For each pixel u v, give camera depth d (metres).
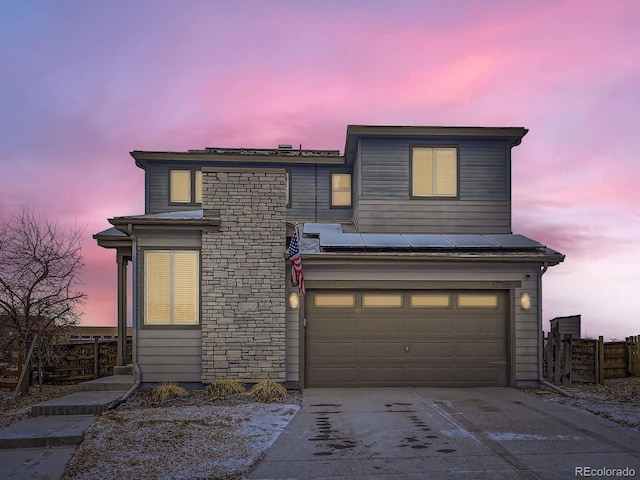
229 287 12.23
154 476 6.51
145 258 12.34
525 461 6.94
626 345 15.37
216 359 12.06
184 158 17.92
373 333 12.70
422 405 10.38
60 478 6.71
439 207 15.34
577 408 10.19
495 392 11.91
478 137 15.53
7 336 12.66
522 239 14.14
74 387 13.80
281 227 12.43
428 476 6.43
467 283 12.76
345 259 12.35
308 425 8.79
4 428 8.97
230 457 7.18
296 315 12.51
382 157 15.43
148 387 12.09
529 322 12.74
